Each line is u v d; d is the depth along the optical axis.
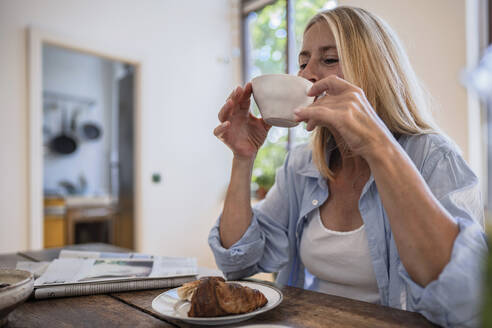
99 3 2.88
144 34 3.14
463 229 0.51
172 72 3.32
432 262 0.51
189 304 0.58
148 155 3.15
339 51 0.77
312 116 0.53
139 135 3.11
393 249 0.75
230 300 0.51
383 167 0.52
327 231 0.86
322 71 0.81
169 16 3.32
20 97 2.46
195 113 3.48
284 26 3.32
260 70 3.61
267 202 1.04
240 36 3.77
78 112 4.68
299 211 1.00
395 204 0.52
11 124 2.42
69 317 0.56
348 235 0.83
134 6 3.09
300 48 0.87
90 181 4.76
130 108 3.34
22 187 2.46
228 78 3.76
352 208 0.85
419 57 2.08
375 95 0.78
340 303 0.62
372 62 0.77
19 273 0.57
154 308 0.56
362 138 0.52
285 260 0.92
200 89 3.53
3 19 2.41
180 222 3.34
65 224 3.73
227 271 0.84
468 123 1.88
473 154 1.88
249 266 0.86
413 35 2.11
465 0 1.89
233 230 0.85
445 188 0.67
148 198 3.14
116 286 0.70
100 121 4.87
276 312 0.57
